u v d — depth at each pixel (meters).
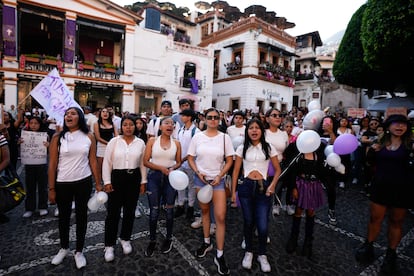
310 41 27.55
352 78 10.19
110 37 19.31
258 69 20.50
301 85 26.80
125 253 3.14
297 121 8.28
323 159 3.26
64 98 4.49
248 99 20.02
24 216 4.10
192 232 3.82
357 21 9.71
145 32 17.70
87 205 2.95
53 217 4.14
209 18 25.08
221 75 22.94
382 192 3.00
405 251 3.52
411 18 5.30
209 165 3.02
